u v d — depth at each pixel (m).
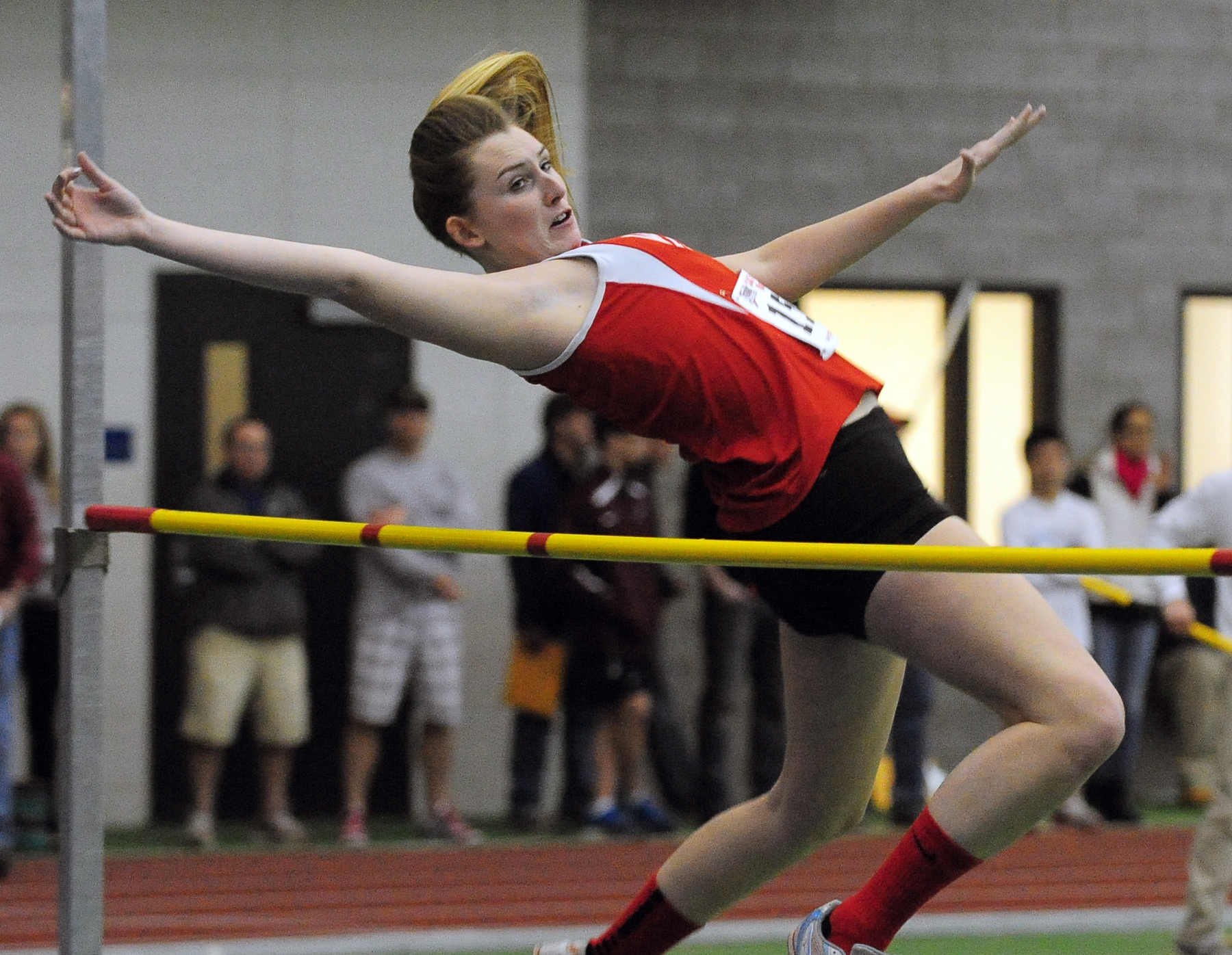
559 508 15.76
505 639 17.92
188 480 17.42
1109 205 19.27
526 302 5.73
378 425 17.77
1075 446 19.14
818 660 6.25
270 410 17.56
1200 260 19.47
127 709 17.30
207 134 17.67
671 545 5.62
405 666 15.86
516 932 12.23
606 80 18.36
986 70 19.03
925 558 5.35
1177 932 12.24
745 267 6.50
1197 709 18.06
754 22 18.62
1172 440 19.36
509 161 6.10
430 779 16.08
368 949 11.70
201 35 17.67
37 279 17.36
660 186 18.44
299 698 15.72
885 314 19.12
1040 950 11.66
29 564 13.49
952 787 5.63
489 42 18.09
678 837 16.11
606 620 15.65
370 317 5.55
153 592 17.39
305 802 17.50
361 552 16.67
